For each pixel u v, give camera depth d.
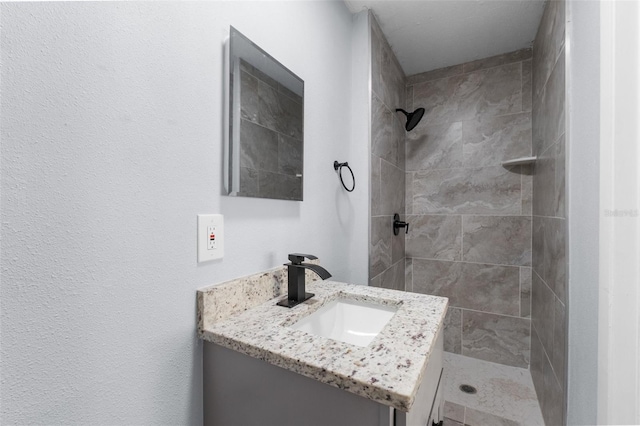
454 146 2.07
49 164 0.46
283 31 1.01
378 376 0.49
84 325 0.51
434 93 2.15
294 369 0.55
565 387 1.06
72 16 0.49
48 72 0.46
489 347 1.96
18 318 0.43
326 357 0.56
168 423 0.64
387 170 1.79
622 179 0.70
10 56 0.42
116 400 0.55
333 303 0.99
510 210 1.90
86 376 0.51
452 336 2.07
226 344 0.65
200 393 0.71
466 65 2.05
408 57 1.98
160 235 0.62
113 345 0.55
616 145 0.71
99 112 0.52
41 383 0.46
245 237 0.84
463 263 2.04
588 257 0.87
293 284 0.88
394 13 1.54
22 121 0.43
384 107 1.74
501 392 1.64
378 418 0.48
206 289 0.71
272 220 0.95
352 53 1.53
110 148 0.54
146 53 0.60
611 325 0.72
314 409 0.55
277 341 0.63
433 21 1.61
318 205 1.22
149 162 0.60
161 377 0.63
